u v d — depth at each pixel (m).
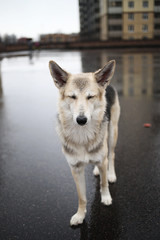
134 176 1.38
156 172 1.40
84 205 1.11
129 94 3.10
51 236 1.02
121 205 1.17
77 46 16.48
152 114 2.29
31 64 7.41
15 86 4.04
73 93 1.06
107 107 1.28
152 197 1.21
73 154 1.08
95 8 22.53
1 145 1.80
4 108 2.75
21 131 2.05
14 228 1.06
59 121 1.13
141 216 1.10
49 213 1.14
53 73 1.11
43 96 3.28
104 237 1.01
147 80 3.98
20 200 1.22
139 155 1.58
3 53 14.47
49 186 1.32
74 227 1.06
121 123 2.08
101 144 1.11
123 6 18.28
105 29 20.59
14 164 1.54
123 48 13.75
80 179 1.11
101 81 1.13
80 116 0.99
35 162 1.56
